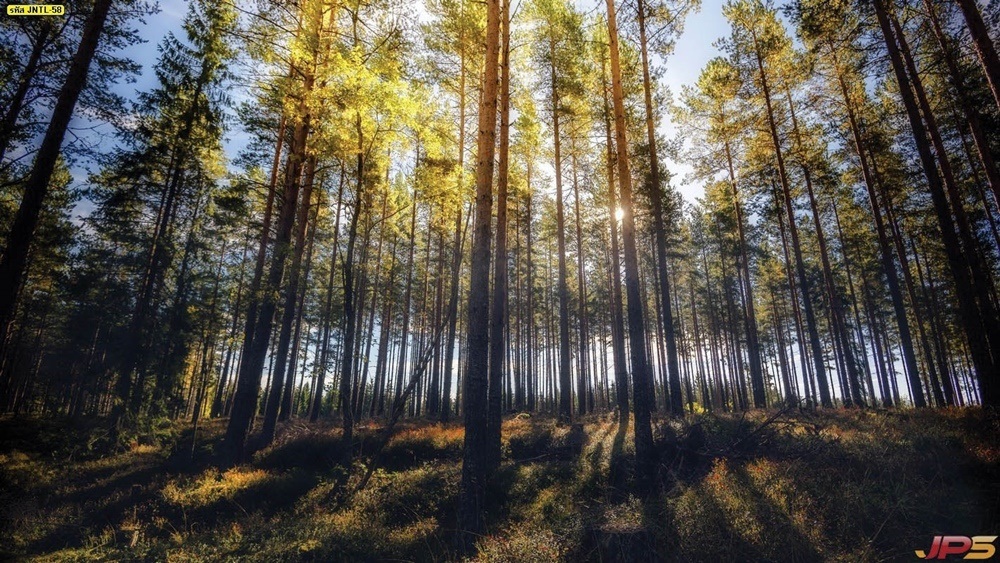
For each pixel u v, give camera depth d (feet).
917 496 18.86
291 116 42.22
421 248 112.68
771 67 60.95
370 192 42.55
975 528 16.40
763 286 125.70
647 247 107.76
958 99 47.60
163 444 50.37
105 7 30.83
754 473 24.50
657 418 46.85
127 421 47.50
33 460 41.63
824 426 34.60
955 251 33.65
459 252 63.00
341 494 31.45
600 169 67.51
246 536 23.82
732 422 37.17
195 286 54.24
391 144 40.37
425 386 119.34
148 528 27.12
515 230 106.83
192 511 29.40
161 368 49.37
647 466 27.58
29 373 97.09
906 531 16.79
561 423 56.24
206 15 43.24
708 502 20.59
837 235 97.60
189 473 38.52
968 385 101.50
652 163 53.26
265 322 44.09
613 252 66.90
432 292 128.98
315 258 105.60
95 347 71.31
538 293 136.56
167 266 56.44
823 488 20.71
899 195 72.43
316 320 108.27
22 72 37.06
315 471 38.81
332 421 78.13
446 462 38.88
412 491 29.94
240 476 34.55
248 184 52.65
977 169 65.21
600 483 28.94
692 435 32.40
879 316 118.93
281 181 61.93
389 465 40.83
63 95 28.35
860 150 58.23
